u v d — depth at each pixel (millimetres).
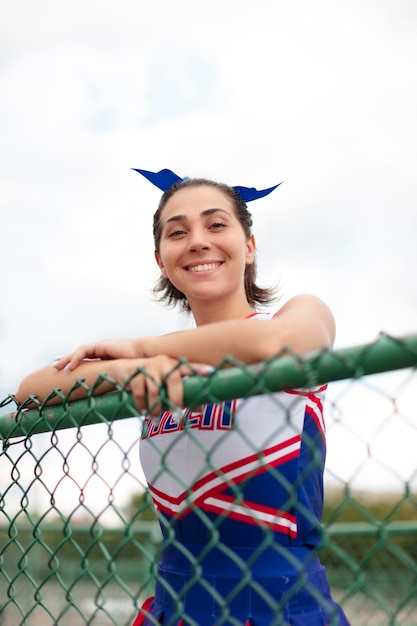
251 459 1780
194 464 1845
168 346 1690
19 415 1915
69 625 5918
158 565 1922
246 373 1334
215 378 1424
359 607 4488
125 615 5867
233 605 1682
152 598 2002
